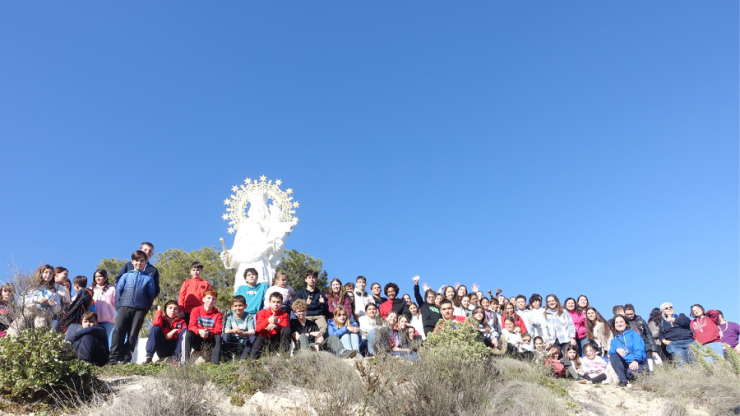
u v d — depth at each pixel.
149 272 11.26
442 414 7.84
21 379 7.76
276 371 9.02
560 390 10.01
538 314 13.17
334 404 7.66
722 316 12.98
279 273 12.70
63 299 10.08
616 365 11.36
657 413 9.79
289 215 17.69
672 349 12.65
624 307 12.82
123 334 10.46
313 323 11.25
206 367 9.57
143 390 8.27
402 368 8.73
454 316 12.48
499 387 9.32
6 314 9.32
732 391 10.12
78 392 8.15
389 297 13.30
